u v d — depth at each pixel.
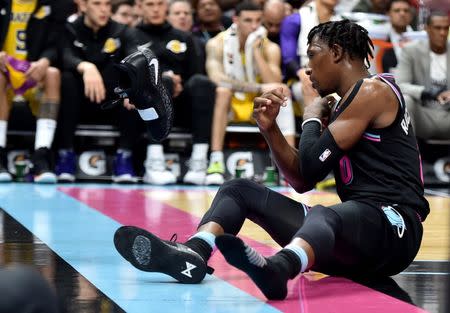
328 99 5.28
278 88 5.18
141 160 12.80
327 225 4.71
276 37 13.05
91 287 4.90
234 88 12.44
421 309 4.48
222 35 12.59
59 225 7.61
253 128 12.66
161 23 12.27
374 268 5.11
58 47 12.08
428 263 6.08
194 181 12.30
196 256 4.92
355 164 5.13
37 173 11.89
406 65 12.60
